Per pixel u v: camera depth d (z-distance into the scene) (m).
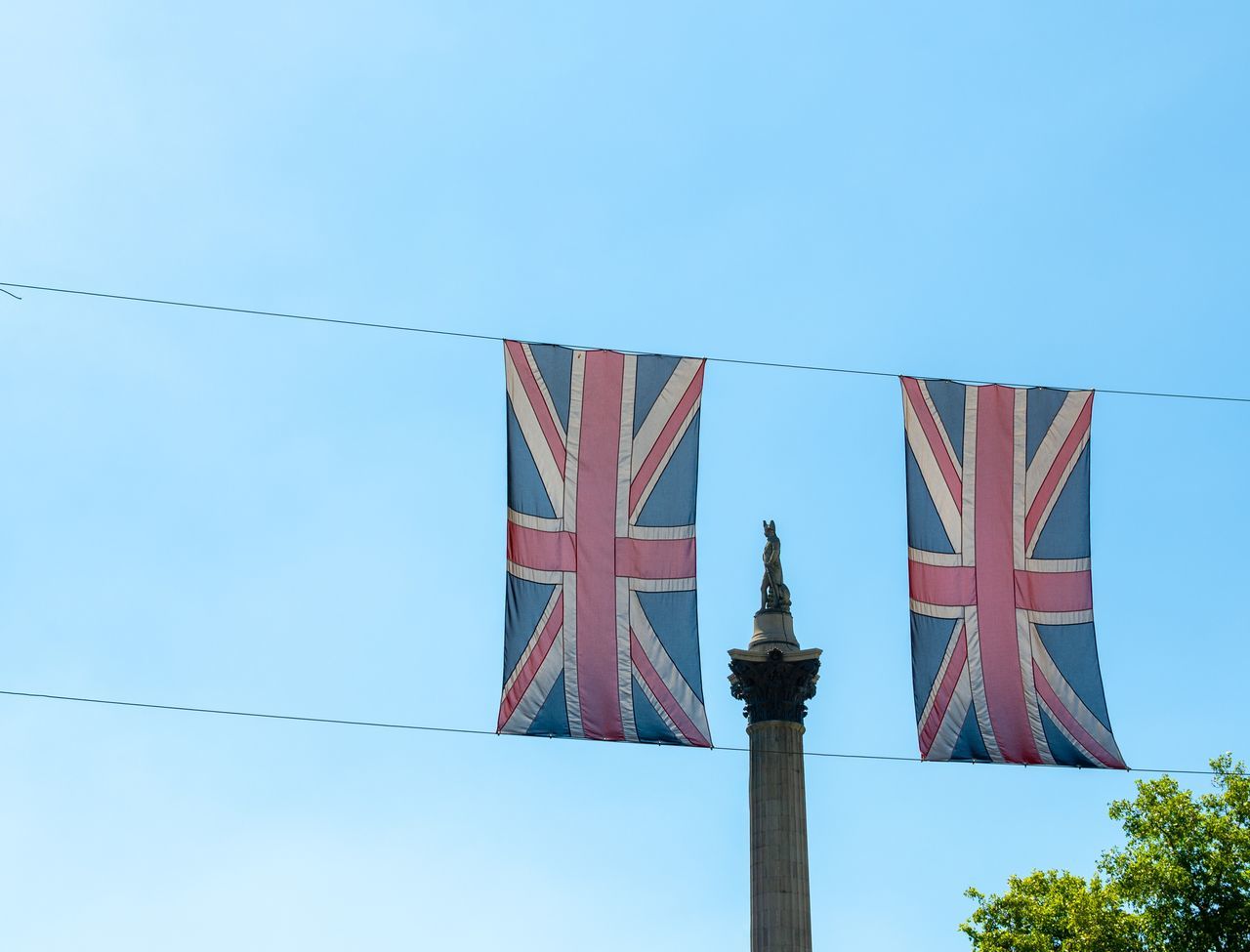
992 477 73.81
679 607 70.38
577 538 70.75
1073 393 75.06
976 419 74.44
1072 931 113.00
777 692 85.56
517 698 68.44
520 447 71.31
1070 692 71.88
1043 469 74.12
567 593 70.06
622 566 70.69
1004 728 71.12
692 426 72.38
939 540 73.12
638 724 68.62
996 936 119.88
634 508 71.31
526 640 69.31
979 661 71.88
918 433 73.94
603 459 71.69
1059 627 72.62
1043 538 73.50
